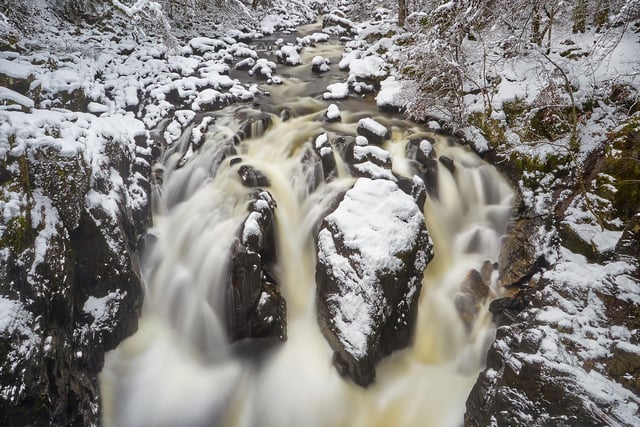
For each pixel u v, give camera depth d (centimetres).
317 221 667
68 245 519
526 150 727
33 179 521
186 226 702
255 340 598
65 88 771
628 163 601
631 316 458
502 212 719
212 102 931
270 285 611
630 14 732
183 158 795
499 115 792
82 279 545
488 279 643
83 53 965
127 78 959
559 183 684
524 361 432
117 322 562
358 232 566
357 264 546
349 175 735
